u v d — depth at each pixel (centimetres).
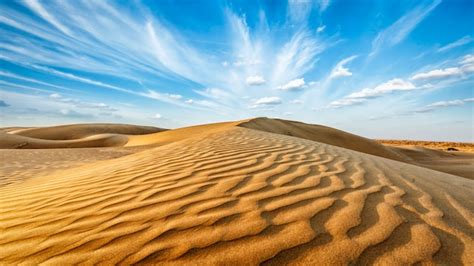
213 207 206
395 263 132
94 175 382
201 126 2884
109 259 144
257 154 429
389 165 405
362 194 231
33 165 822
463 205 214
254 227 170
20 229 199
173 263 137
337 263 132
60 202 257
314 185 259
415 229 165
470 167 1530
